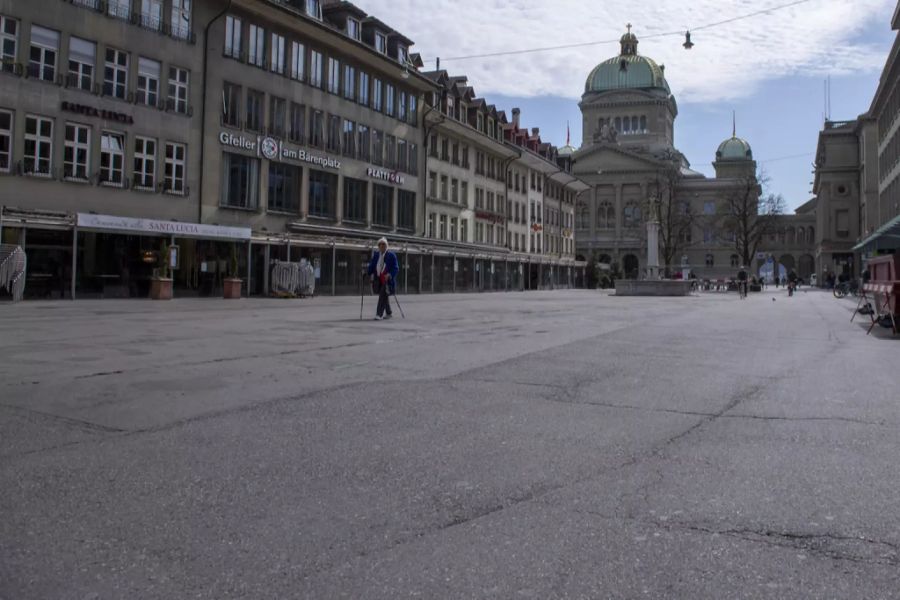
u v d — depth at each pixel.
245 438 5.43
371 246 38.53
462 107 53.97
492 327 15.45
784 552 3.38
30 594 2.91
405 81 45.09
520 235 67.25
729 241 101.00
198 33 30.73
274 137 34.78
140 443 5.24
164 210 29.33
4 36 24.17
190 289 29.86
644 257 110.19
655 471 4.68
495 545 3.45
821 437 5.61
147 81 28.73
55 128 25.42
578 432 5.73
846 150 86.38
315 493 4.18
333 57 38.72
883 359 10.57
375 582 3.05
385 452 5.07
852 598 2.92
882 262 16.06
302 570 3.16
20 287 23.09
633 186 113.75
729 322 18.45
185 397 6.96
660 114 116.81
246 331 13.80
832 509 3.96
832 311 25.59
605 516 3.84
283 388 7.51
